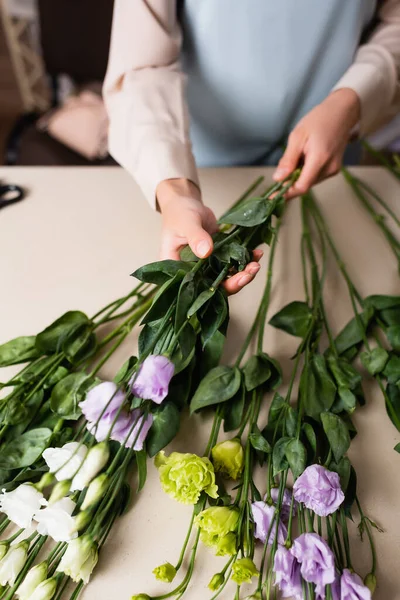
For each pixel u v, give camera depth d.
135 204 0.92
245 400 0.68
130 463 0.63
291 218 0.91
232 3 0.83
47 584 0.54
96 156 1.54
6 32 2.09
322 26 0.86
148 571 0.58
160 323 0.57
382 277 0.83
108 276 0.81
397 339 0.71
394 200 0.95
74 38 1.72
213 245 0.61
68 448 0.58
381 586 0.58
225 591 0.58
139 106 0.78
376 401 0.70
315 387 0.66
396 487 0.64
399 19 0.90
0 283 0.79
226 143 1.05
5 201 0.90
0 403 0.65
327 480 0.55
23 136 1.57
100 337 0.74
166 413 0.62
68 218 0.89
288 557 0.54
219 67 0.91
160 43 0.80
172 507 0.62
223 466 0.61
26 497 0.55
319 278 0.83
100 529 0.58
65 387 0.65
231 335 0.75
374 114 0.88
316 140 0.78
